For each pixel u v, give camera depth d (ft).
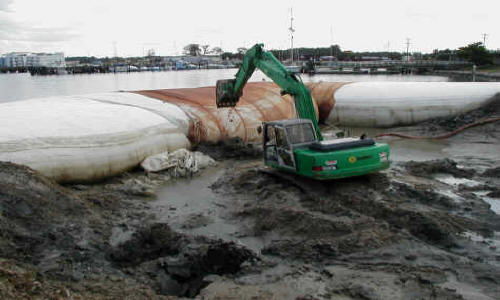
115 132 46.14
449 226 30.40
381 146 37.93
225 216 35.42
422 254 26.68
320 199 35.14
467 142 63.05
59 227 30.60
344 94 79.36
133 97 61.93
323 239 29.14
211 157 53.88
